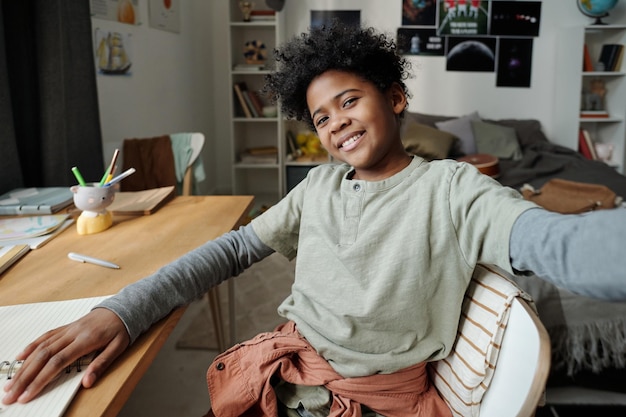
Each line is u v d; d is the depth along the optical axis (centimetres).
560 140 417
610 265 42
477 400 65
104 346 63
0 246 105
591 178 298
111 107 275
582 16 414
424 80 429
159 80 340
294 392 79
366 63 76
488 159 315
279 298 238
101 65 263
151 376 175
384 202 74
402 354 72
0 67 159
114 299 69
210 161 450
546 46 420
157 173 236
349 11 420
